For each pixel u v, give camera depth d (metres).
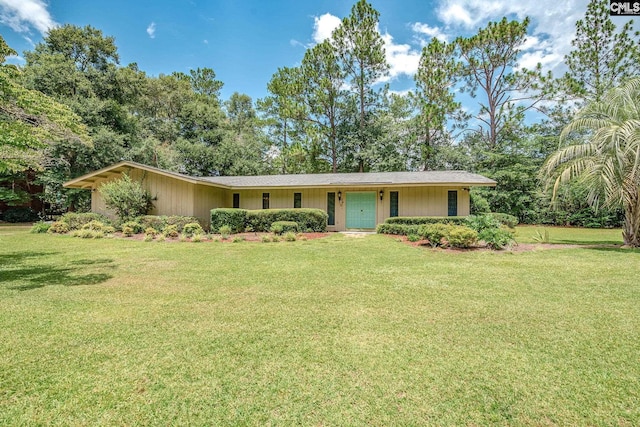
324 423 1.91
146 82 26.39
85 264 6.68
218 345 2.90
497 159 20.11
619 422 1.90
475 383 2.31
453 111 21.69
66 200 19.73
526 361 2.61
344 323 3.43
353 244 9.77
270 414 1.99
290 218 13.60
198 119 28.34
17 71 6.44
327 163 25.41
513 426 1.87
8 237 11.43
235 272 5.92
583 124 9.43
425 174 15.01
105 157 19.12
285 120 26.39
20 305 3.99
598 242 10.34
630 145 8.05
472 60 21.22
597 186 8.99
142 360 2.63
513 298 4.27
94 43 22.44
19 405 2.07
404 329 3.26
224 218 13.14
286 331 3.22
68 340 2.99
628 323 3.38
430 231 9.08
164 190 14.30
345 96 24.34
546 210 17.78
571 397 2.14
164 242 10.45
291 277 5.51
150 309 3.87
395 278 5.43
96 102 19.75
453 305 4.00
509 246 8.55
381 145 23.25
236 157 26.78
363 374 2.43
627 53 18.44
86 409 2.03
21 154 7.11
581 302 4.08
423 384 2.29
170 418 1.95
